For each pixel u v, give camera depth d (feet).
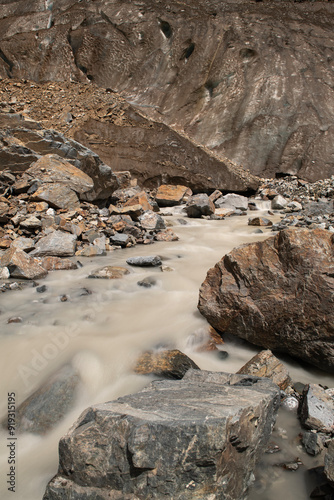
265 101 56.49
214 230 28.14
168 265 18.31
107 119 48.01
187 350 11.09
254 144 52.75
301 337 10.17
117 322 12.30
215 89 60.49
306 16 73.36
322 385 9.61
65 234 20.44
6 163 26.91
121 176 40.55
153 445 5.61
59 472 6.20
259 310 10.87
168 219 31.60
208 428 5.62
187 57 66.03
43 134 30.14
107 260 19.29
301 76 58.90
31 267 16.51
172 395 7.26
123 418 6.04
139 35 69.05
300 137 51.60
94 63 67.92
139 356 10.38
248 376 8.72
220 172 42.55
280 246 11.10
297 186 45.93
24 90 55.77
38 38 70.08
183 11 71.61
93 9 75.36
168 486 5.48
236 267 11.62
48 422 8.25
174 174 42.93
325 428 7.66
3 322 12.18
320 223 28.86
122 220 25.05
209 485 5.54
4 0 86.33
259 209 39.11
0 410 8.66
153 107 62.18
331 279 9.99
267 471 6.91
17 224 21.24
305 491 6.51
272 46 62.49
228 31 64.80
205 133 56.03
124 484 5.65
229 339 11.71
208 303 11.98
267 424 7.23
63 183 26.03
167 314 12.89
